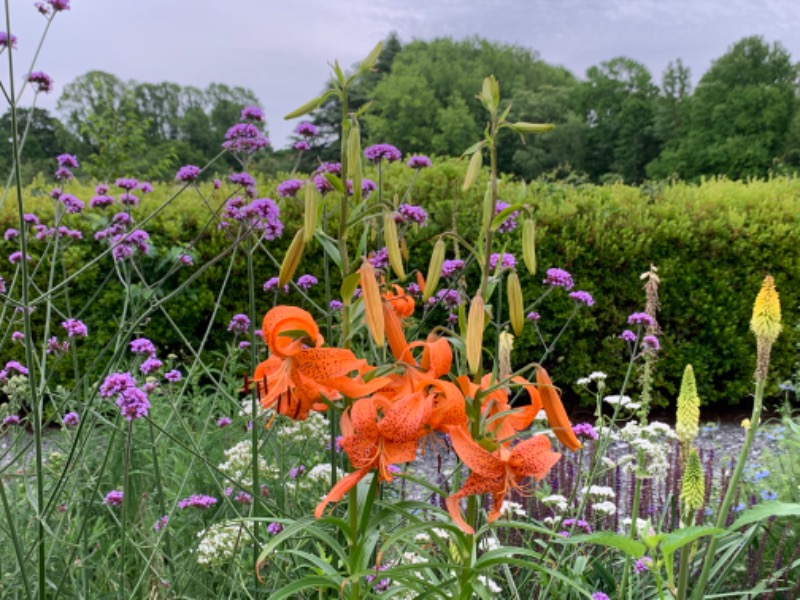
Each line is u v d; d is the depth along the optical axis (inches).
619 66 1779.0
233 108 1336.1
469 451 62.6
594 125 1812.3
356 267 69.3
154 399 161.6
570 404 286.2
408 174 267.0
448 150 1654.8
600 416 136.7
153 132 1259.2
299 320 62.4
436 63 1860.2
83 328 126.5
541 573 102.0
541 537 123.6
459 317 70.9
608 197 281.4
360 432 61.1
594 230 263.1
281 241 242.2
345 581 67.9
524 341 262.1
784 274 277.6
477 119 1798.7
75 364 137.8
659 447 128.8
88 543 115.0
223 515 126.2
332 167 131.7
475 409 67.9
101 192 153.4
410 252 250.7
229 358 168.2
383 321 63.2
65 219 228.2
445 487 134.3
